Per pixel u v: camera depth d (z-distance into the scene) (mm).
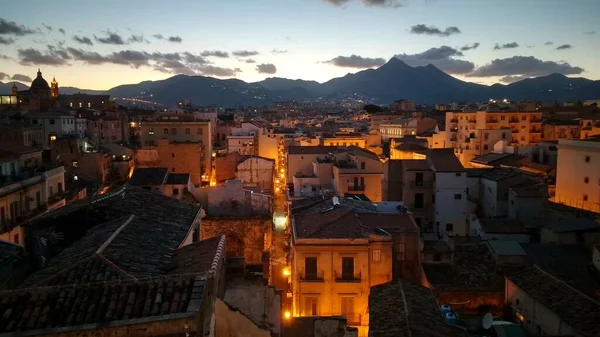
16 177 48719
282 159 126062
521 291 32938
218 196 45656
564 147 76062
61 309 12891
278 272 42156
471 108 135750
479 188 68625
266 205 45906
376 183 72125
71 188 67062
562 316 28016
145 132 100500
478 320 32000
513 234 48312
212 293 14305
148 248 18609
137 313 12641
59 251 21812
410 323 25875
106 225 21766
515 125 120625
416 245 39312
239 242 42438
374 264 37531
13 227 43562
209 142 102312
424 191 65188
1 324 12414
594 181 70125
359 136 135125
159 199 26812
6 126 84312
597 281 38344
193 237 24844
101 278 15086
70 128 110125
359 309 37156
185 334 12492
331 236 37531
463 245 42406
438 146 129750
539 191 59625
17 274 19359
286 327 23000
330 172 77875
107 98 180375
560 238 44656
